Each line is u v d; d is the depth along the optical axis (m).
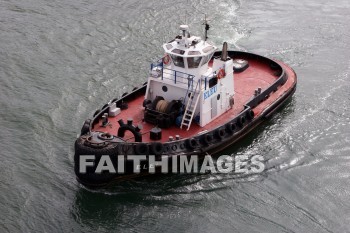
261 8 91.00
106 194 49.06
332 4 93.94
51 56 71.69
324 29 83.88
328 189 50.53
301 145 56.84
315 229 45.84
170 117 52.59
